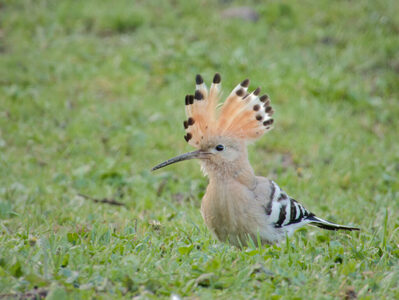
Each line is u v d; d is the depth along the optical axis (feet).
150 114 48.08
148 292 20.66
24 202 33.76
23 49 56.49
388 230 30.40
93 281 21.39
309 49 60.08
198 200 36.76
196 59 55.47
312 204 36.19
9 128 43.68
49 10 64.18
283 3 67.05
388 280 23.00
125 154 42.91
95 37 60.29
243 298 20.54
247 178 27.20
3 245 24.14
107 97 50.34
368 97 52.75
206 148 27.30
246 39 60.08
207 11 65.67
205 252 24.90
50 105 47.39
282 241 27.30
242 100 27.81
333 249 26.48
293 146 45.24
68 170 39.47
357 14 66.64
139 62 55.36
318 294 21.35
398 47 59.88
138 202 35.32
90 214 31.96
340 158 43.19
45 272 21.21
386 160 43.06
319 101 51.55
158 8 65.77
